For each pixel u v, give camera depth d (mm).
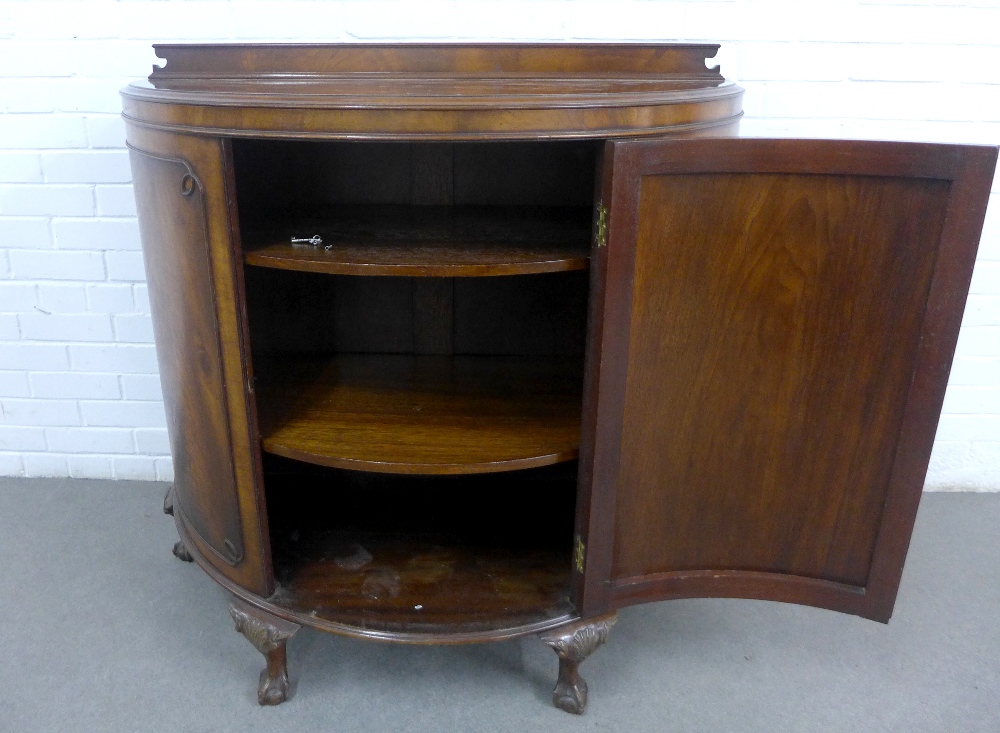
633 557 1071
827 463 1008
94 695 1146
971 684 1193
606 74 1041
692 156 863
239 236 941
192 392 1080
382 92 893
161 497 1650
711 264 917
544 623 1095
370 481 1477
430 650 1257
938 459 1706
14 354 1604
